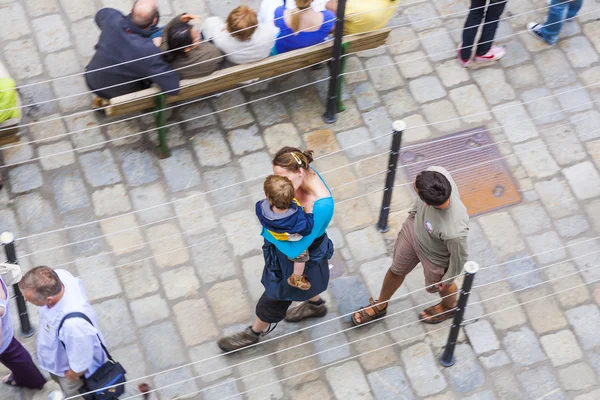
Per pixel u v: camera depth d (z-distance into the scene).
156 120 7.23
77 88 7.87
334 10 7.34
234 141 7.67
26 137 7.54
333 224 7.30
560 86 8.20
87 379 5.54
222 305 6.85
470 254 7.20
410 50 8.33
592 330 6.85
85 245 7.05
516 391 6.55
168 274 6.96
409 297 6.96
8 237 5.73
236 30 6.89
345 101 7.98
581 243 7.30
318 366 6.61
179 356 6.59
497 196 7.52
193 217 7.26
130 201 7.30
